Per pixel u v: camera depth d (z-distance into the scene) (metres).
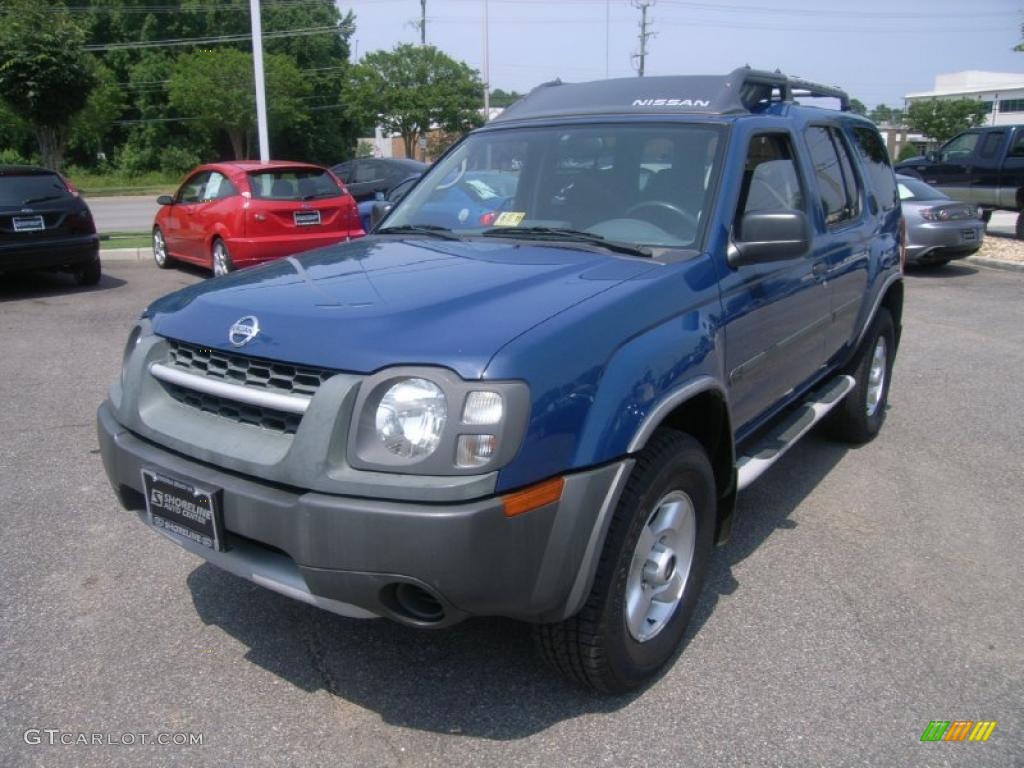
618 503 2.74
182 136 58.22
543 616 2.60
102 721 2.87
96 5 57.34
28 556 3.98
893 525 4.43
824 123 4.83
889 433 5.91
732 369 3.41
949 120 62.44
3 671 3.12
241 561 2.72
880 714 2.92
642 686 3.06
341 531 2.42
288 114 56.34
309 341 2.60
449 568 2.37
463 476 2.37
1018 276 12.80
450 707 2.95
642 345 2.81
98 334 8.44
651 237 3.49
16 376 6.99
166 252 12.65
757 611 3.58
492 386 2.39
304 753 2.73
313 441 2.48
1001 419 6.19
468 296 2.77
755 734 2.82
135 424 3.02
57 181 10.70
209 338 2.84
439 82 55.62
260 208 10.55
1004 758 2.71
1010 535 4.32
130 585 3.74
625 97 4.15
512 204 3.96
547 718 2.89
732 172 3.55
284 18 62.47
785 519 4.50
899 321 5.95
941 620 3.52
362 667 3.17
